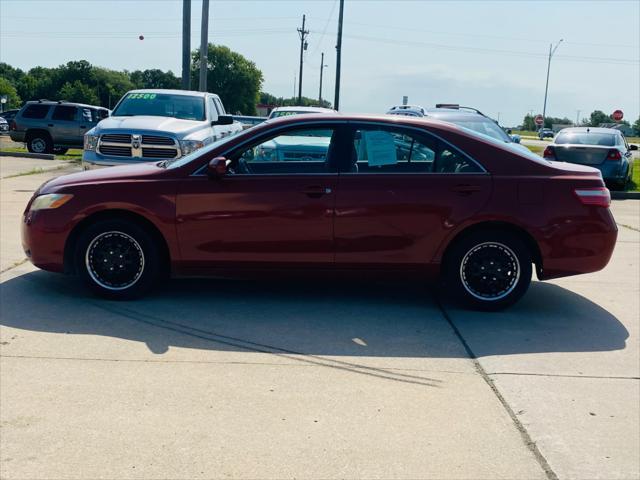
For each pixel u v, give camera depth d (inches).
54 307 225.8
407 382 173.9
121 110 496.1
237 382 170.1
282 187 228.2
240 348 194.2
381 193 228.2
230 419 149.9
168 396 160.6
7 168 698.8
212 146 235.1
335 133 233.9
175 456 133.8
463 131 235.3
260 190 228.1
